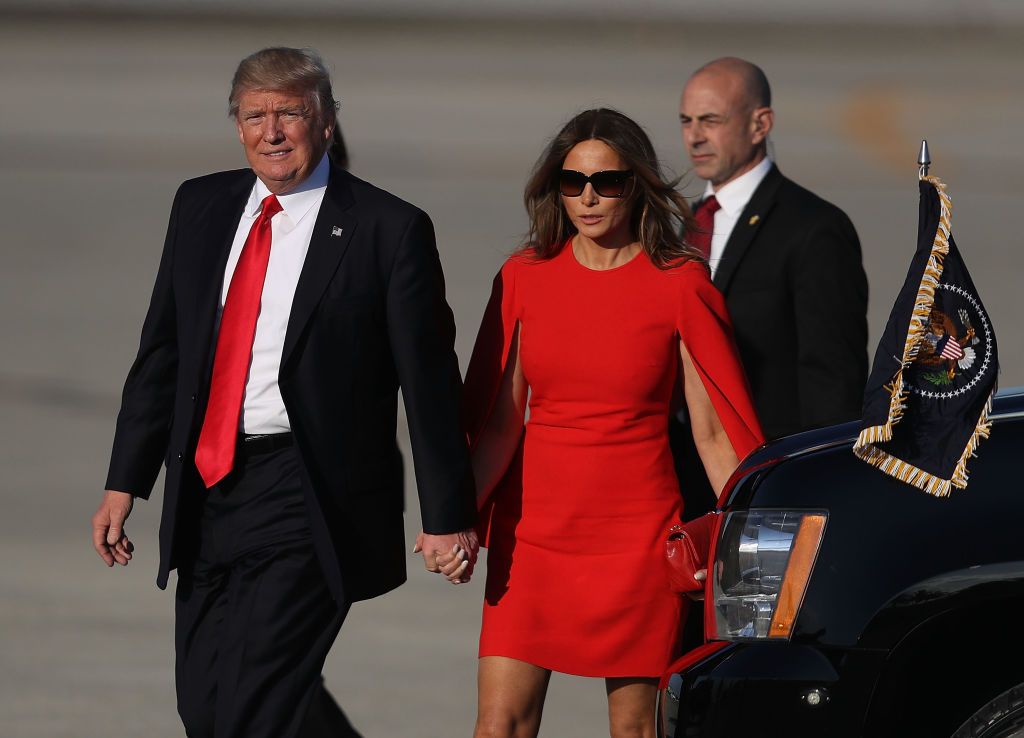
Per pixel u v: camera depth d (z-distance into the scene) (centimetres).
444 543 1578
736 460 1647
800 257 1914
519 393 1684
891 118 15462
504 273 1684
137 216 8575
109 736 2023
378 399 1611
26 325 5394
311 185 1608
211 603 1619
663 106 16962
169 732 2042
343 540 1570
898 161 11481
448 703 2166
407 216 1599
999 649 1312
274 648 1554
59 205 9012
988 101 17700
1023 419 1314
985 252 6988
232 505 1585
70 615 2544
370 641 2452
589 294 1636
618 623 1603
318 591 1573
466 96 17988
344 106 16200
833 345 1888
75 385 4450
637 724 1634
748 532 1337
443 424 1587
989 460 1296
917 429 1312
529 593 1619
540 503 1631
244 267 1592
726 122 1978
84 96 17188
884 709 1281
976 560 1268
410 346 1584
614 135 1616
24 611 2559
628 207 1630
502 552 1642
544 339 1636
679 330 1627
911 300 1338
